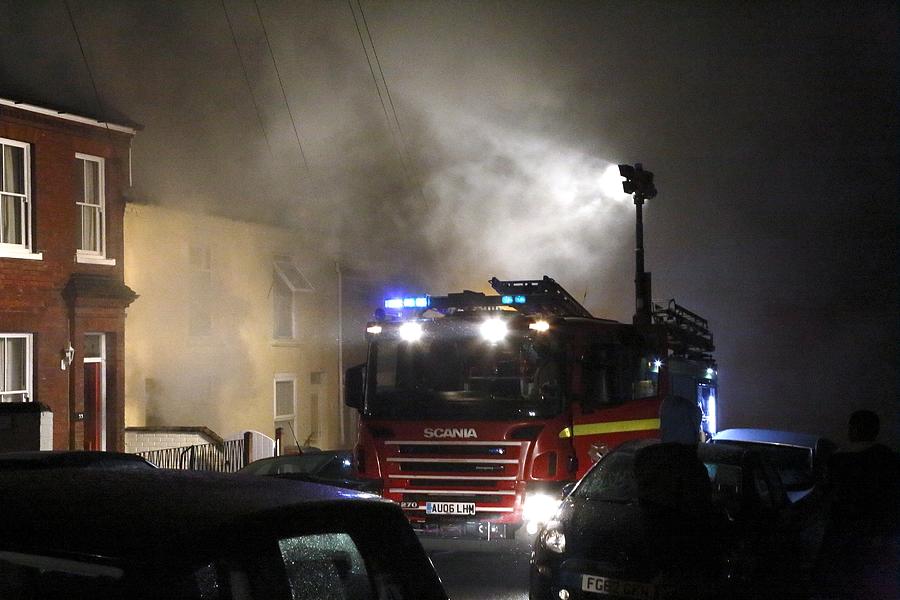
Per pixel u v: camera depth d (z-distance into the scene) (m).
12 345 17.34
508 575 10.68
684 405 11.04
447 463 10.81
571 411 10.91
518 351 10.93
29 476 3.54
